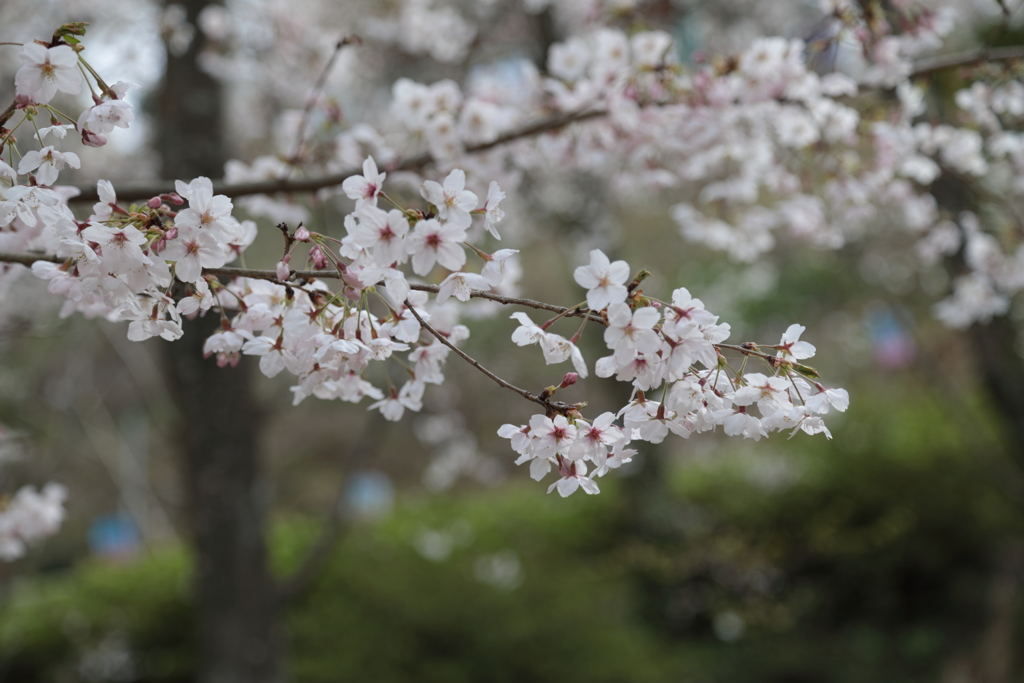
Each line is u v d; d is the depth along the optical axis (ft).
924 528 24.50
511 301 4.00
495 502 29.37
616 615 21.54
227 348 4.36
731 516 26.27
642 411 4.04
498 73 21.57
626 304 3.81
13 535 8.83
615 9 9.18
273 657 14.75
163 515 37.14
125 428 33.83
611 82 8.41
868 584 24.70
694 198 22.86
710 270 32.24
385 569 21.12
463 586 20.06
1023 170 9.71
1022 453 16.58
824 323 36.73
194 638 20.61
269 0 13.44
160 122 15.88
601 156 9.05
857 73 10.68
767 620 22.68
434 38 13.61
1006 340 16.35
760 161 9.59
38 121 11.24
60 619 21.16
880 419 27.63
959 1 18.03
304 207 8.41
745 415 3.97
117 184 6.32
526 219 23.84
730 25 22.31
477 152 8.51
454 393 30.66
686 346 3.82
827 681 21.77
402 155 8.52
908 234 23.25
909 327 24.75
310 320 4.21
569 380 3.98
